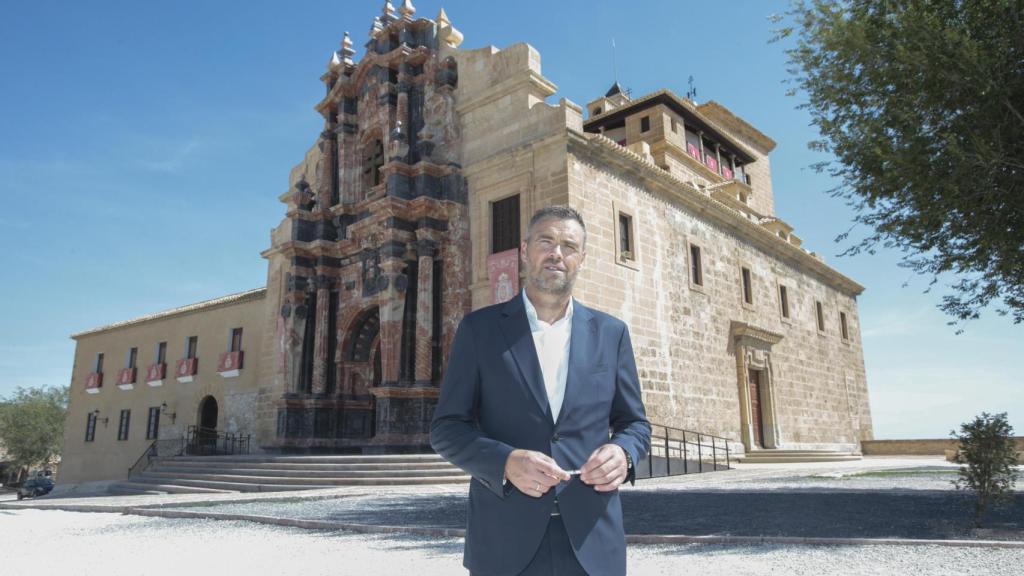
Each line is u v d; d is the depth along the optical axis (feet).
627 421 8.64
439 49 78.07
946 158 27.63
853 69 31.07
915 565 17.37
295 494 47.26
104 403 114.11
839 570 16.96
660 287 69.92
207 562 21.57
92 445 113.09
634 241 67.46
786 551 19.80
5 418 186.39
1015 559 17.85
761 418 85.10
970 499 31.53
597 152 65.05
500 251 66.54
